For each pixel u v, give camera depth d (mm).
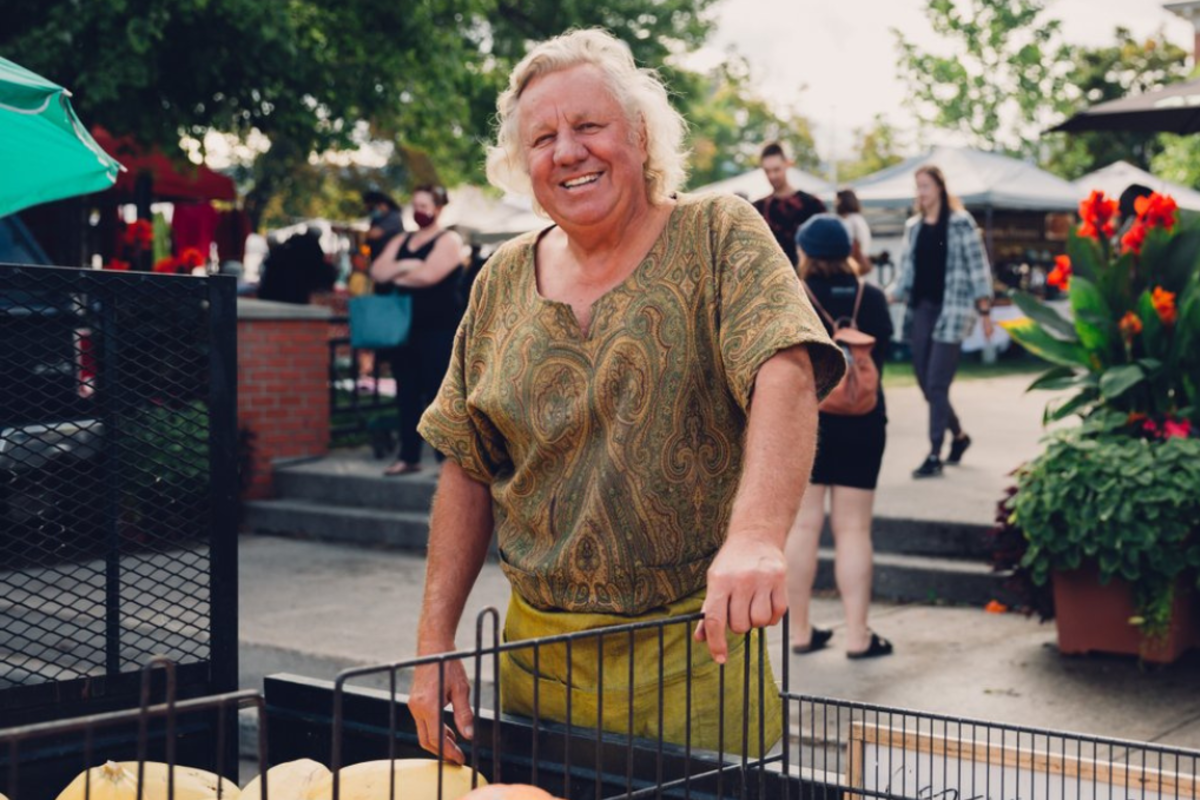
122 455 2447
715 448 2160
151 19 8961
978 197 18359
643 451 2131
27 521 2385
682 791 1981
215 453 2473
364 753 2357
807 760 4297
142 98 9820
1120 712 4945
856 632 5719
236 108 10430
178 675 2459
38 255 8516
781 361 1996
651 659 2164
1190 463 5383
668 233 2189
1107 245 6117
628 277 2180
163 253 15867
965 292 8461
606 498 2143
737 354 2037
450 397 2367
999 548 5871
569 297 2227
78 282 2400
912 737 1989
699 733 2188
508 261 2344
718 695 2199
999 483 8266
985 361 19375
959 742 1962
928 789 1980
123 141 10688
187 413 2482
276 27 9664
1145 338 5750
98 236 14719
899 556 7043
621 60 2207
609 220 2150
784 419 1946
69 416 2410
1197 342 5660
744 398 2027
